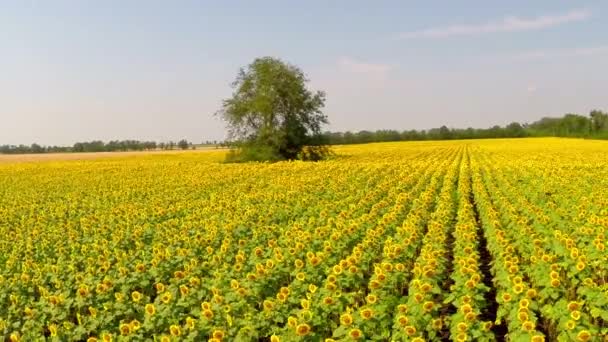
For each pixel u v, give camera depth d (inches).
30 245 637.9
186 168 2028.8
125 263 539.2
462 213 757.3
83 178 1745.8
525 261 526.9
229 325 360.2
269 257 547.8
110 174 1879.9
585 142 4092.0
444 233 618.5
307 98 2559.1
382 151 3403.1
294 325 335.3
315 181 1306.6
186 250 554.6
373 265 515.8
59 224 820.0
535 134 6141.7
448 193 978.1
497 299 405.1
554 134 6028.5
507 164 1770.4
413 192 1059.3
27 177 1844.2
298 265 471.2
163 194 1212.5
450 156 2701.8
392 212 741.9
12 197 1285.7
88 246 630.5
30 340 379.9
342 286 435.5
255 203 1011.9
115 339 356.8
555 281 396.2
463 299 374.0
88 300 438.0
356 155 2967.5
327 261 505.4
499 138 5812.0
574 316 329.7
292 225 742.5
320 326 359.3
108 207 1051.9
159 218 861.2
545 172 1352.1
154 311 376.8
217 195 1146.0
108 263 524.1
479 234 757.3
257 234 647.8
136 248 631.2
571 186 1059.3
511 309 378.6
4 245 692.7
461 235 601.0
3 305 461.4
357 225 643.5
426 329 349.4
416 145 4419.3
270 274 458.9
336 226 684.1
